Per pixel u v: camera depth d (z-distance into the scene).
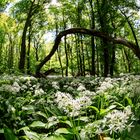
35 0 27.36
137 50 15.73
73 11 31.80
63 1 30.95
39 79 12.48
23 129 3.99
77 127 4.04
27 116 4.98
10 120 4.55
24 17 31.78
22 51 22.94
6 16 33.25
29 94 7.17
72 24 34.47
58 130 3.77
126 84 8.86
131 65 37.94
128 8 24.84
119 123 3.29
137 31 33.03
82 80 12.54
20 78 10.14
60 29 36.72
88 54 34.28
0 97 5.62
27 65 34.91
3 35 32.50
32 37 39.66
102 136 3.76
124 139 3.58
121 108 5.59
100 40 24.75
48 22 36.38
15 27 36.59
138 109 4.80
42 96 6.67
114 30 23.58
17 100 5.92
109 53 24.05
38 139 3.62
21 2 26.27
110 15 23.69
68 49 38.06
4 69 17.11
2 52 41.72
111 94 6.79
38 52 46.31
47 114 4.94
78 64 35.53
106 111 4.65
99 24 23.48
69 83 11.39
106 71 23.53
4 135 3.43
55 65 40.44
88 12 30.66
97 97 6.28
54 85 8.30
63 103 4.11
